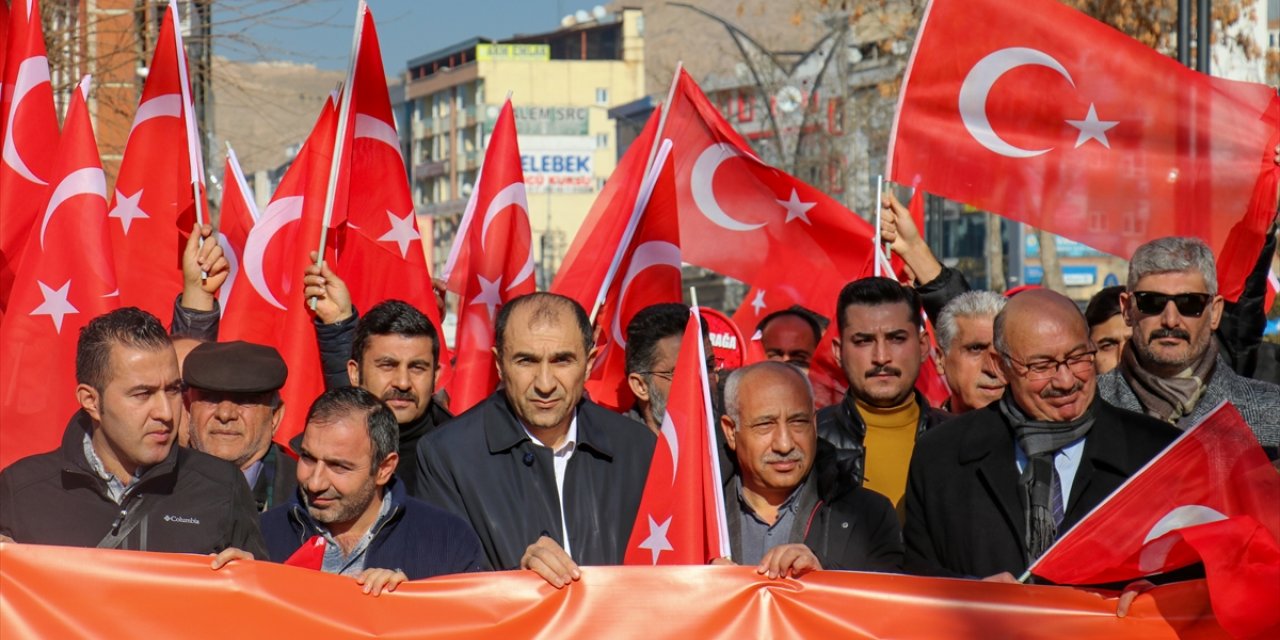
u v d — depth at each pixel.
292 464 6.10
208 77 15.42
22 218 6.44
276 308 6.77
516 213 7.72
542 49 99.69
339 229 6.75
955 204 44.50
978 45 6.91
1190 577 4.56
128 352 4.38
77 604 4.20
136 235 6.87
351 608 4.29
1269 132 6.66
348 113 6.59
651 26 57.97
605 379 7.16
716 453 4.56
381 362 5.90
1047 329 4.65
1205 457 4.18
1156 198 6.75
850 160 37.94
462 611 4.32
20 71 6.52
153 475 4.47
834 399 6.91
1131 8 20.77
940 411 6.18
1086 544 4.28
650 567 4.37
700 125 8.24
